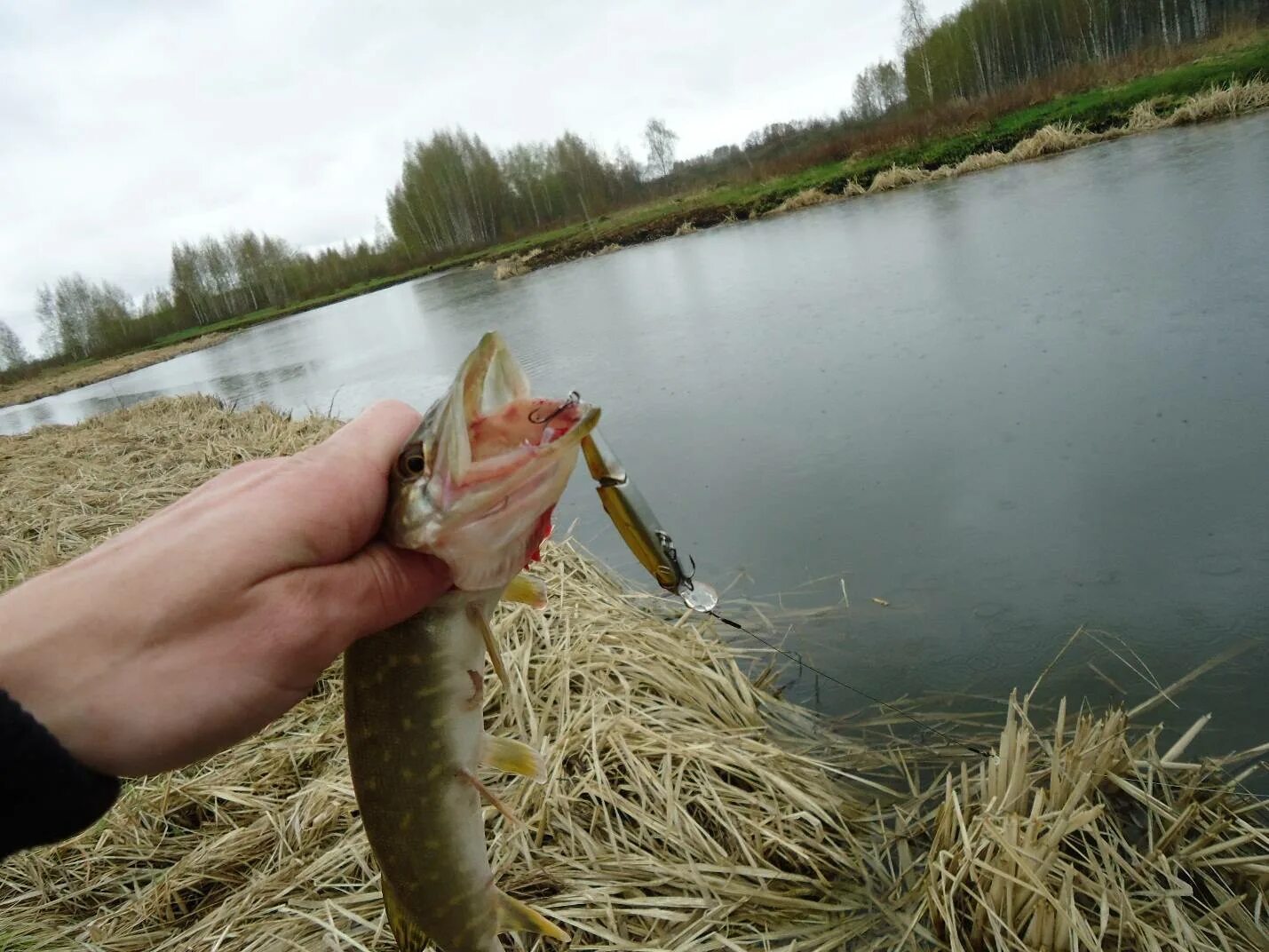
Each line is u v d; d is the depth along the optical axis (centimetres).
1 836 28
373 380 287
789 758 66
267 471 35
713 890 55
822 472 116
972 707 70
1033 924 47
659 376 184
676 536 109
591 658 77
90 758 30
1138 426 104
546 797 61
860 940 52
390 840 41
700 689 75
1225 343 118
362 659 40
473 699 41
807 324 192
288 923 55
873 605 86
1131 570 80
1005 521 93
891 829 60
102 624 30
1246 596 73
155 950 56
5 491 205
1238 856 51
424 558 36
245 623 32
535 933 54
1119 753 56
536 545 38
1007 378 128
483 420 36
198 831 68
